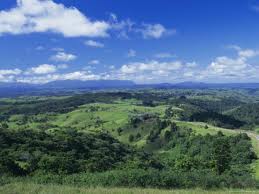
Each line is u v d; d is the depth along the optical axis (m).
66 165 67.38
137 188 34.47
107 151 105.88
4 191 28.16
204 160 102.88
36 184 33.62
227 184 44.28
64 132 125.88
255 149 148.62
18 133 94.19
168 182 39.94
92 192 29.36
